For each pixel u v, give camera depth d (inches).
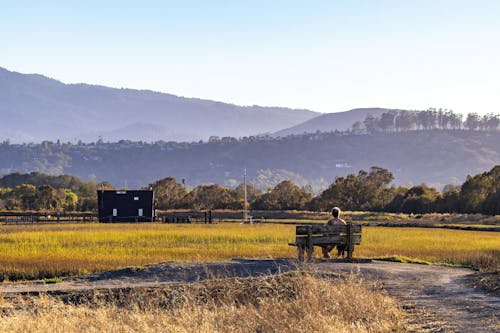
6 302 1071.0
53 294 1141.7
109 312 953.5
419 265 1402.6
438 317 827.4
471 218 5009.8
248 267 1302.9
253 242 2706.7
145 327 853.2
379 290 1009.5
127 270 1369.3
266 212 6579.7
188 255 2005.4
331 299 911.7
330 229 1380.4
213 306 973.8
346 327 795.4
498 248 2220.7
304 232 1362.0
